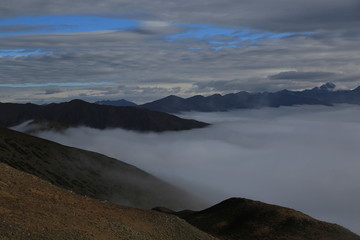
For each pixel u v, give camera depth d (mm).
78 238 29281
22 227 27438
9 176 40438
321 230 60906
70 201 39562
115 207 44188
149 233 38250
